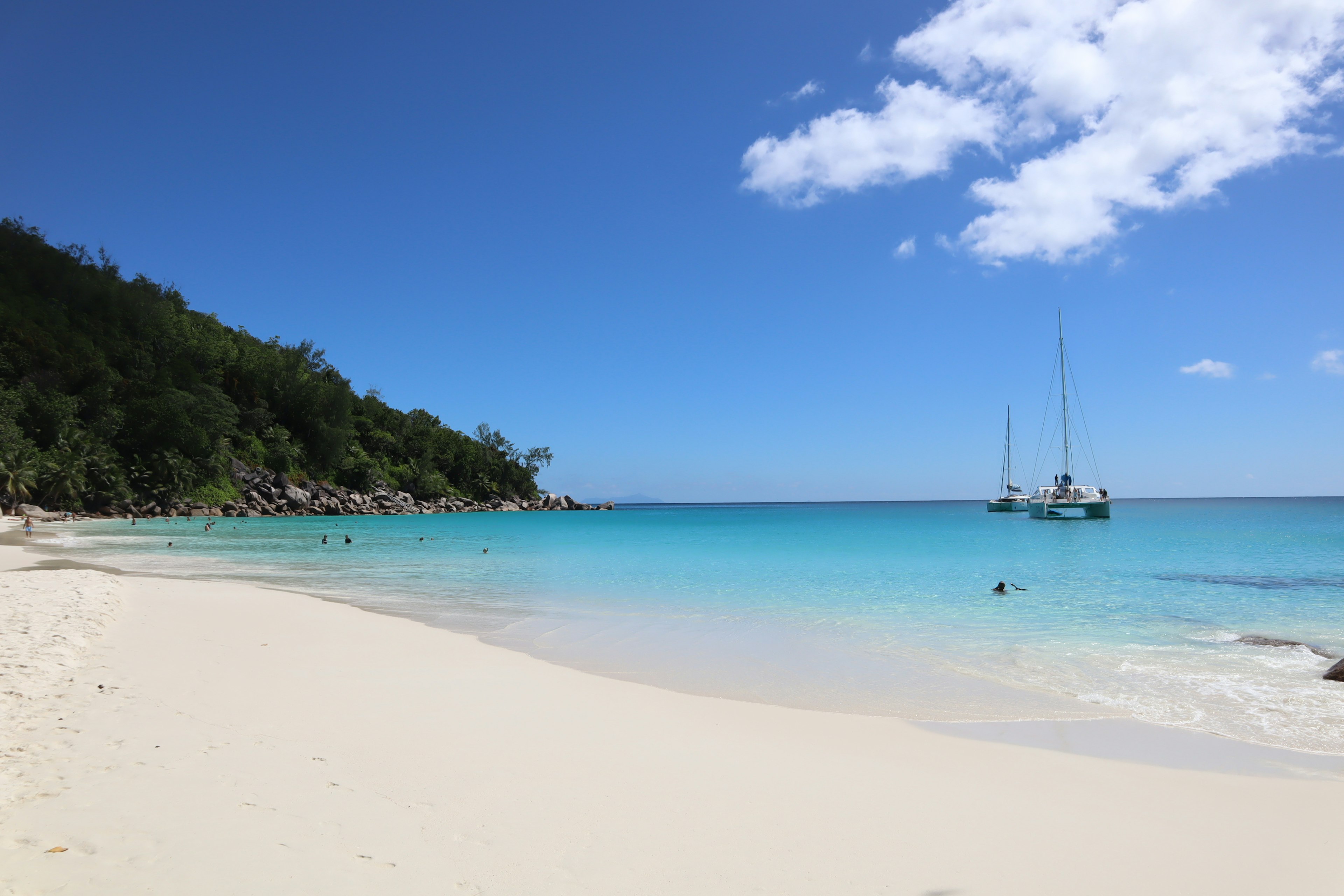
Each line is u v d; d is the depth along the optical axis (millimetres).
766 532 60406
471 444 145250
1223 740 7668
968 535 53406
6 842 4215
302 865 4090
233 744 6293
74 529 53875
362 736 6746
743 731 7551
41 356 77625
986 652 12312
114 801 4914
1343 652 12398
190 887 3779
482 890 3893
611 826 4891
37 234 92250
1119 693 9641
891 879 4254
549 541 47344
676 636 13734
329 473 108062
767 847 4641
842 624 15156
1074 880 4320
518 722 7449
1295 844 4961
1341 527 63281
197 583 20609
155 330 95750
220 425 87438
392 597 19406
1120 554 35281
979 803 5621
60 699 7449
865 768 6430
